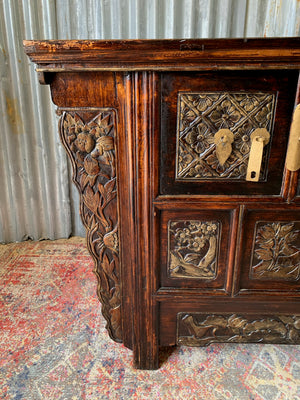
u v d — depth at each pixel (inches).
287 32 66.1
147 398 42.0
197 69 33.0
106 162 38.6
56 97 36.4
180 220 39.9
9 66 72.7
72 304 61.2
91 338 52.7
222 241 40.8
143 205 39.2
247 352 50.0
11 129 77.4
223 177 37.7
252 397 42.1
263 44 31.0
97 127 37.2
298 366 47.1
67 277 70.1
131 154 37.2
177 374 45.8
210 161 37.0
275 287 42.6
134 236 40.6
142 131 36.2
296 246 40.6
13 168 80.3
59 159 80.8
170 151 37.0
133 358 46.5
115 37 70.4
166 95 35.0
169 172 37.9
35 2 68.6
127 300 45.0
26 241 87.4
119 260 43.0
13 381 44.5
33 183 82.3
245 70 33.8
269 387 43.6
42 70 34.1
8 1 67.7
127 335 47.2
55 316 57.9
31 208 84.7
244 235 40.1
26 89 74.9
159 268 42.4
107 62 33.4
